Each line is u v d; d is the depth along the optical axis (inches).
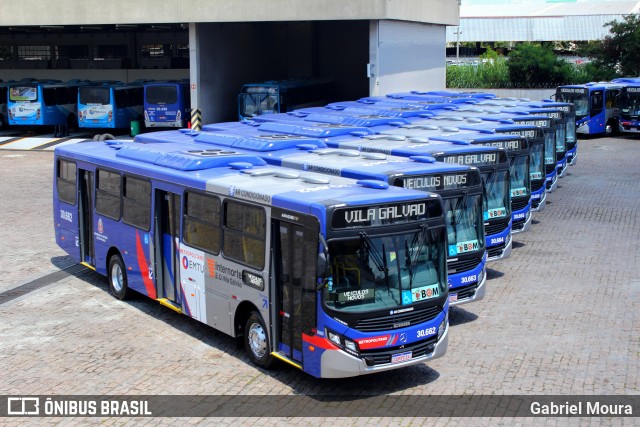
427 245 441.7
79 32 2016.5
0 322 555.8
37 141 1594.5
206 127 875.4
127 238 594.6
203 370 467.2
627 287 634.8
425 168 548.1
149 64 2016.5
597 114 1701.5
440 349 446.6
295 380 453.1
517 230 734.5
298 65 1903.3
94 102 1659.7
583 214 930.7
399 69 1509.6
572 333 528.1
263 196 450.6
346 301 414.3
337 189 461.1
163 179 548.4
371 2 1334.9
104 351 498.9
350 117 887.1
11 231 839.1
